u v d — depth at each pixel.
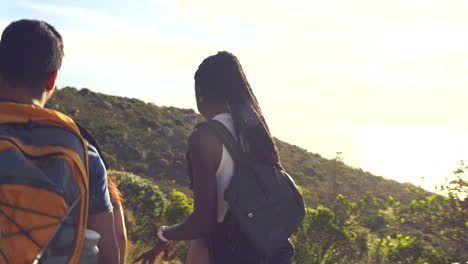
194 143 1.70
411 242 6.98
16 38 1.23
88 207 1.25
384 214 8.25
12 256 1.07
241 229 1.68
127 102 78.38
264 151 1.79
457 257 6.75
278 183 1.80
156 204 19.81
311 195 11.02
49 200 1.12
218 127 1.73
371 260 8.44
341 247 9.37
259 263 1.70
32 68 1.24
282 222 1.74
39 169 1.13
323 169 65.19
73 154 1.21
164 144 66.44
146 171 57.03
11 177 1.09
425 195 7.59
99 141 61.16
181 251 10.99
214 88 1.85
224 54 1.90
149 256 1.86
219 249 1.74
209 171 1.68
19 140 1.15
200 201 1.67
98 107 72.69
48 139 1.20
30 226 1.10
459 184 7.08
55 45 1.28
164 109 82.75
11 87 1.24
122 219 1.57
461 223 6.95
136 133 67.56
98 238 1.25
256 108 1.86
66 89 74.00
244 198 1.68
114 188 1.58
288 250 1.82
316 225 9.59
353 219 9.64
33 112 1.20
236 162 1.73
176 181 56.53
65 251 1.15
